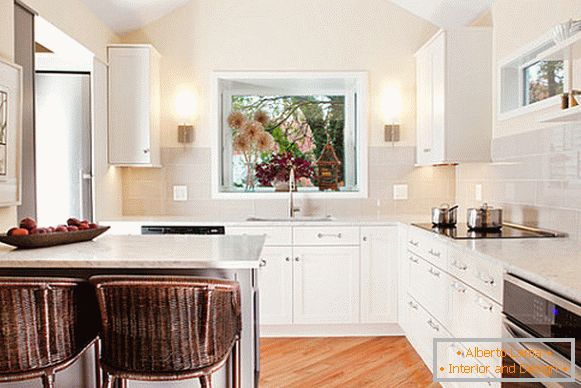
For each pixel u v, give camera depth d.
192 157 4.57
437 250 2.95
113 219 4.11
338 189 4.76
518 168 3.30
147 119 4.26
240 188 4.76
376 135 4.58
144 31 4.55
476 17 4.13
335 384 3.06
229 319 1.90
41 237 2.35
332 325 4.03
